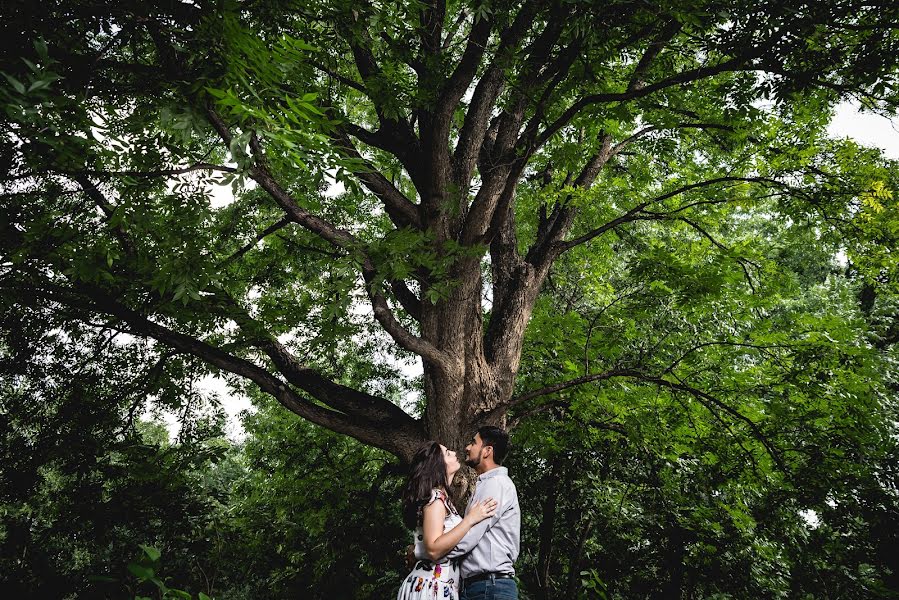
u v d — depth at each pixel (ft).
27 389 28.45
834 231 27.96
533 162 36.14
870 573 26.35
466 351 22.30
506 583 10.46
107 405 28.60
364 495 45.52
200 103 12.53
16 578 18.52
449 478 11.11
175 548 28.91
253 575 50.49
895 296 28.07
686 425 29.07
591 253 40.04
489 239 20.80
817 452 24.80
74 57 12.94
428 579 10.09
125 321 22.02
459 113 30.37
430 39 21.72
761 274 29.45
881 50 17.95
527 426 32.35
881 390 25.94
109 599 8.36
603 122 25.82
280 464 48.70
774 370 27.02
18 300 20.56
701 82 27.71
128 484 28.30
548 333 31.17
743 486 29.09
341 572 43.88
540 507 36.63
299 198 24.47
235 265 30.96
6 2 11.79
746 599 27.71
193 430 30.86
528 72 20.03
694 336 33.94
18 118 10.03
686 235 40.11
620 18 16.98
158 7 13.15
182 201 17.20
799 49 17.88
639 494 30.91
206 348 22.81
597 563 32.73
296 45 10.87
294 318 27.35
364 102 33.40
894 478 24.73
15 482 26.89
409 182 35.42
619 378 30.32
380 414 22.95
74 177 18.80
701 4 15.88
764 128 26.50
